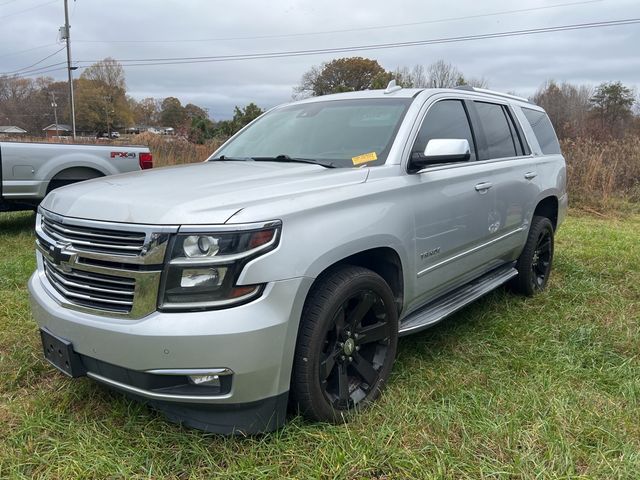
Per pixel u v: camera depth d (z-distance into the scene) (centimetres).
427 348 369
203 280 226
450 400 298
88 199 258
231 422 247
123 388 243
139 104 9019
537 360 355
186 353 224
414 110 354
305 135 375
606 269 586
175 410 254
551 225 518
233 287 228
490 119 446
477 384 321
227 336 224
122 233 236
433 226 336
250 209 236
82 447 252
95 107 8000
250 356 230
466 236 375
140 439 261
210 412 247
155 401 249
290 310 240
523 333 405
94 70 8162
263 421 250
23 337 380
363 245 276
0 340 376
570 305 473
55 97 7950
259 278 231
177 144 1848
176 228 226
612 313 452
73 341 250
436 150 318
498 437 264
